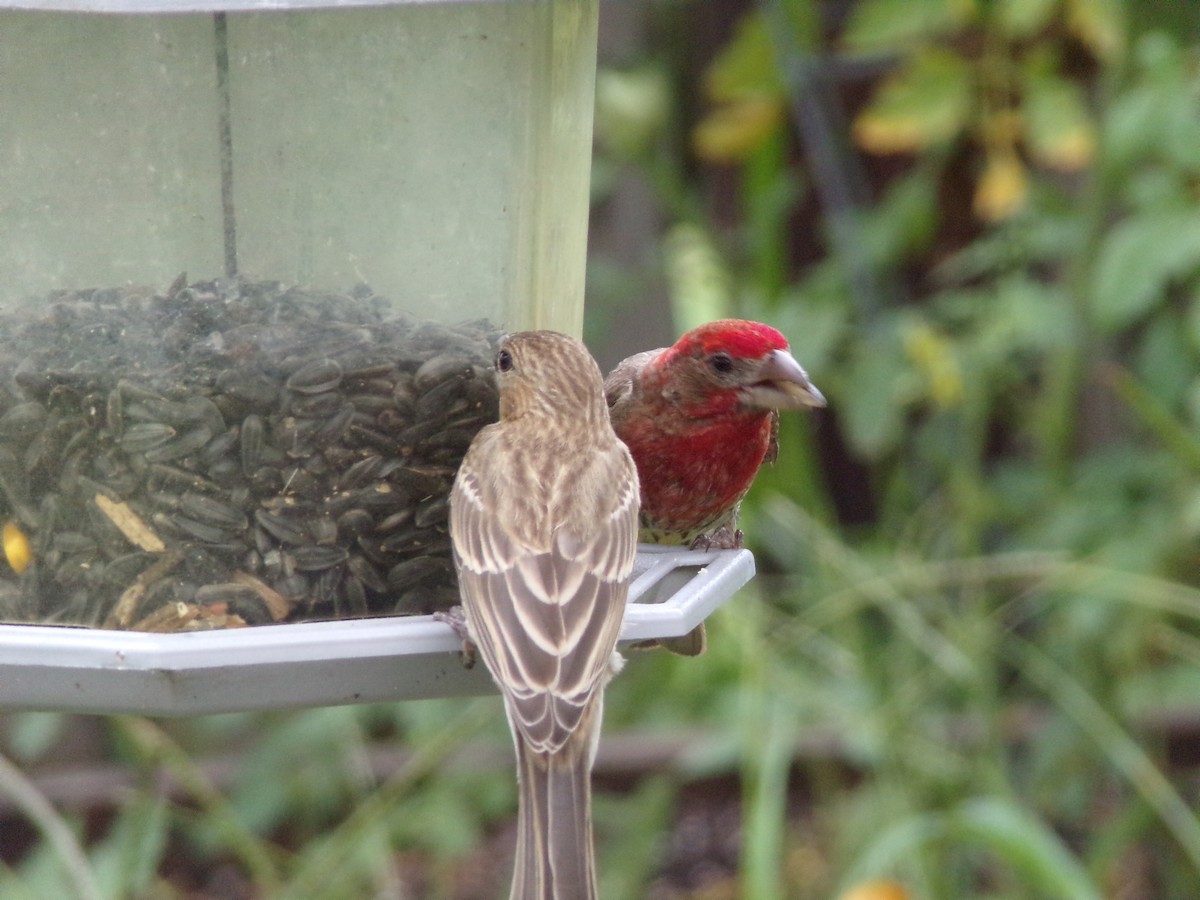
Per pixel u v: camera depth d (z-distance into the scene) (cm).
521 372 744
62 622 712
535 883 634
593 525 712
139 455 704
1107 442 1302
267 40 688
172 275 697
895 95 1138
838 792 1182
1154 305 1156
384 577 737
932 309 1248
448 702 1182
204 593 713
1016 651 1132
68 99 683
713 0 1421
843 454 1516
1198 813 1161
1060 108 1110
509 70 726
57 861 948
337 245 711
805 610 1169
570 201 775
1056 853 922
